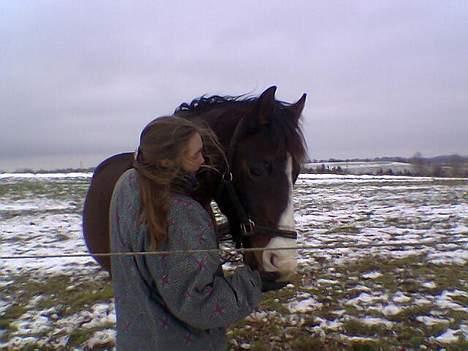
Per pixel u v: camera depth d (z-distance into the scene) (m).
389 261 5.61
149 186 1.48
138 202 1.53
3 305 4.36
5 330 3.78
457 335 3.51
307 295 4.40
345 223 8.61
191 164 1.55
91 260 5.98
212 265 1.49
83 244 7.16
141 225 1.49
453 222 8.42
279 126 1.97
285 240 1.85
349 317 3.87
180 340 1.55
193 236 1.46
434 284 4.71
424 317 3.85
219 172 2.02
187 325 1.56
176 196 1.52
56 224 9.05
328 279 4.91
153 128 1.52
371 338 3.49
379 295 4.41
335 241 6.96
